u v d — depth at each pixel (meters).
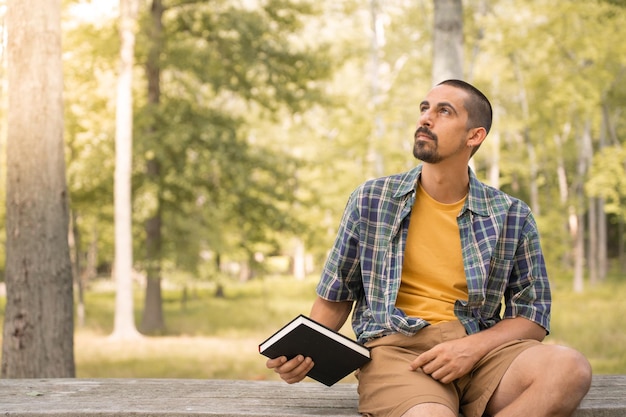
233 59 16.95
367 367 2.60
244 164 17.61
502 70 23.52
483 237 2.62
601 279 30.39
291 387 3.11
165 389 3.08
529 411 2.36
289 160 18.88
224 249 18.56
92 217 21.05
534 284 2.66
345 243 2.69
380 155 20.52
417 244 2.65
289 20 17.52
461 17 8.57
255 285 36.62
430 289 2.63
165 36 16.73
